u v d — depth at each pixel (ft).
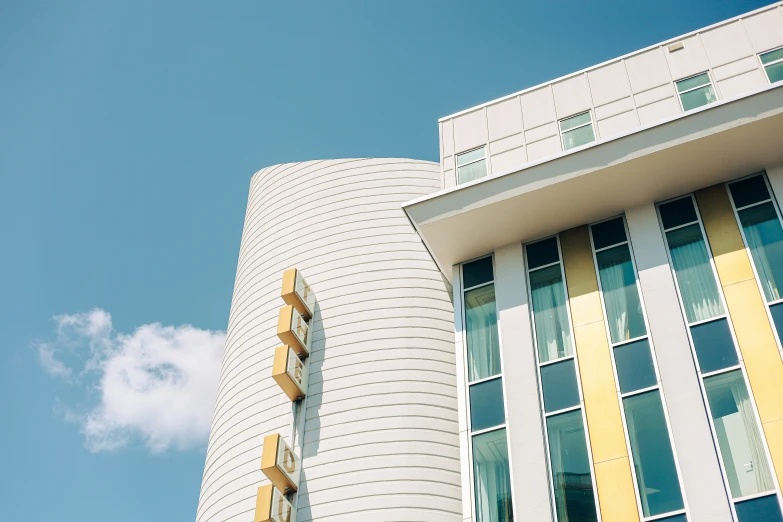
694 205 76.02
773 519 56.39
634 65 85.40
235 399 101.14
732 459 60.39
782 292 66.80
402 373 91.30
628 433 65.36
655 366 67.41
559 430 68.49
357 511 81.25
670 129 74.79
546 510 64.23
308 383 93.81
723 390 63.72
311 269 104.88
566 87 88.17
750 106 72.38
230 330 112.27
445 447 85.76
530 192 78.54
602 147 77.10
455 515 81.10
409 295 98.43
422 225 82.48
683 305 70.03
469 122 92.38
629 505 61.98
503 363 74.69
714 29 83.30
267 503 80.33
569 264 78.64
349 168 114.62
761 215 72.28
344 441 87.10
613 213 79.71
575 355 72.08
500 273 81.46
